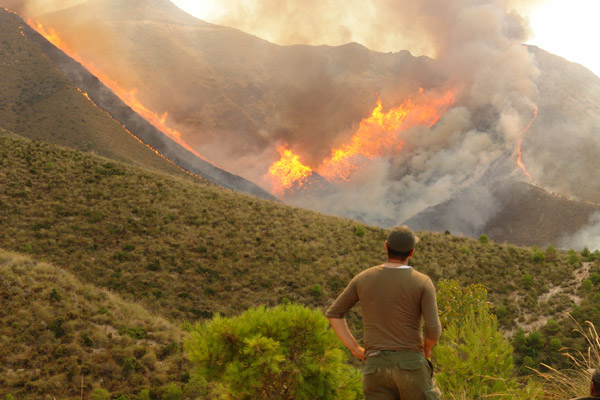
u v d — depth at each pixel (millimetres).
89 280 32219
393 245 3652
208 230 41656
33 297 22344
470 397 6746
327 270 37562
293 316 5043
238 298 33562
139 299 31188
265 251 39500
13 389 16859
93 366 18688
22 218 37875
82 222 39062
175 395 17578
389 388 3502
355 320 30469
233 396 4930
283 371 5000
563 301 32594
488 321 7641
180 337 23125
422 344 3623
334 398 4965
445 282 18328
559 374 5469
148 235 39312
